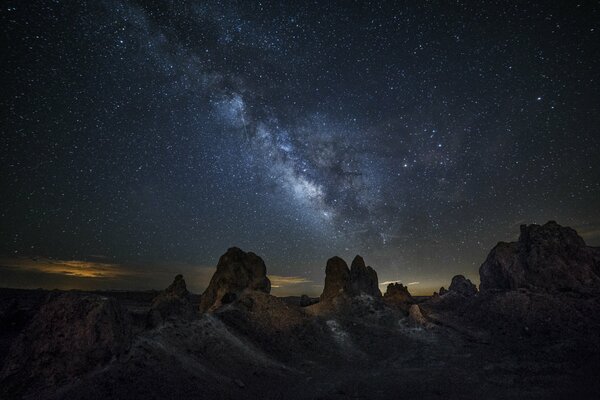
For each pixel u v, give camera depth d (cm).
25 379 1230
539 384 1591
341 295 3225
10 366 1270
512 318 2756
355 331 2702
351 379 1838
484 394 1510
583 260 3180
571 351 2072
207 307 2950
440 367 1994
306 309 3078
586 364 1831
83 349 1340
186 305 2233
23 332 1361
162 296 2588
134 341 1583
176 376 1461
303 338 2514
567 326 2475
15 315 2216
